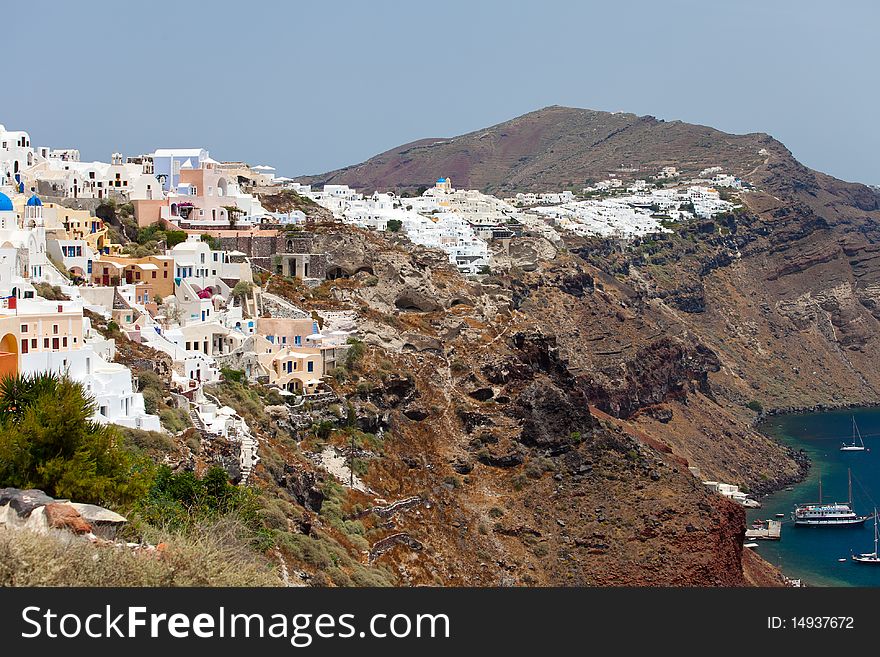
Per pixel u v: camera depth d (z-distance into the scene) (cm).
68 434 10538
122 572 8244
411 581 17725
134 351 16462
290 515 15788
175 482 12706
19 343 13800
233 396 17888
